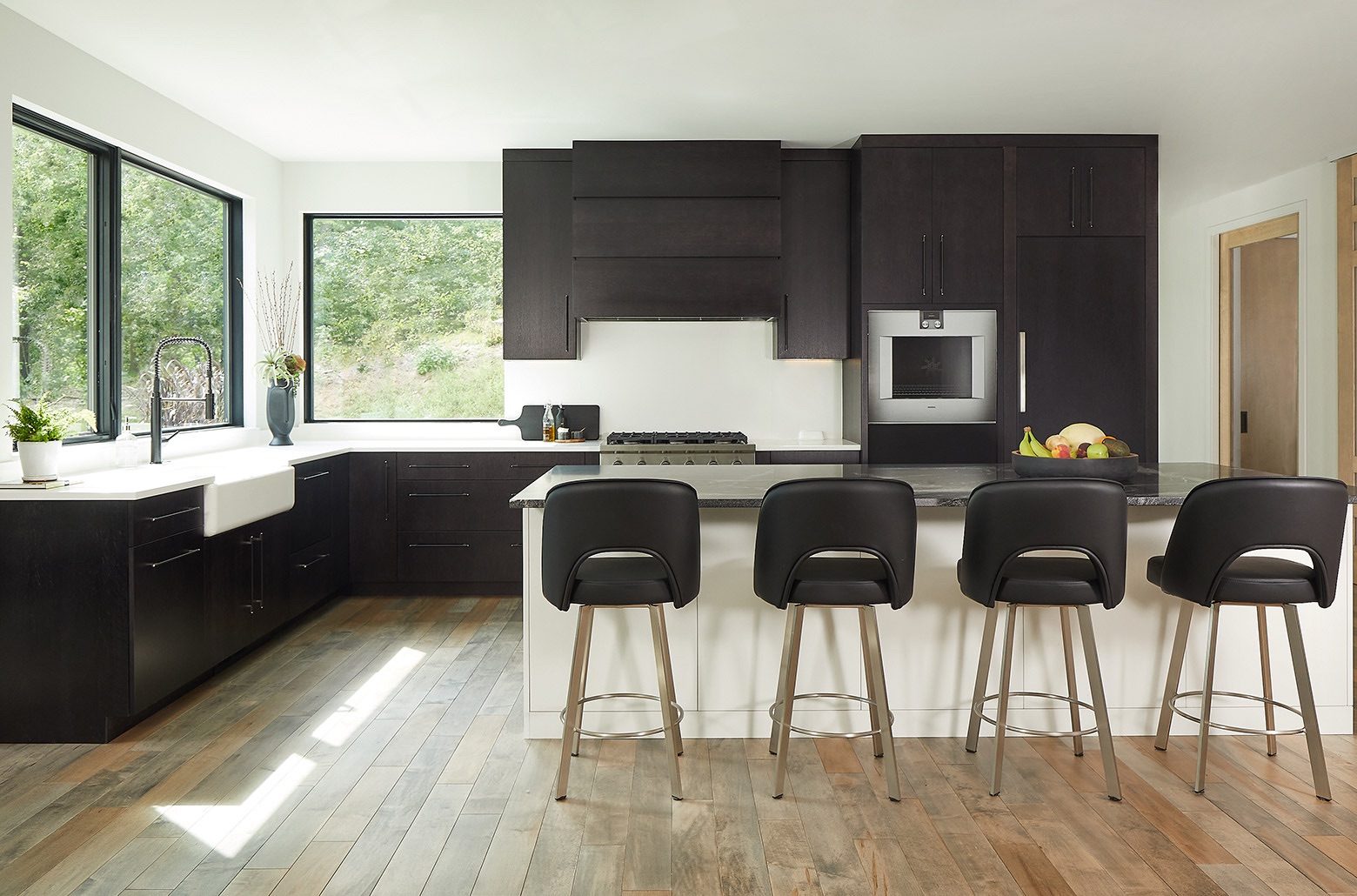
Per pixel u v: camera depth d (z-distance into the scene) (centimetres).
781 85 454
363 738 334
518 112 498
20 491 327
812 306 574
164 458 467
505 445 571
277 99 475
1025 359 552
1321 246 604
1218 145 563
